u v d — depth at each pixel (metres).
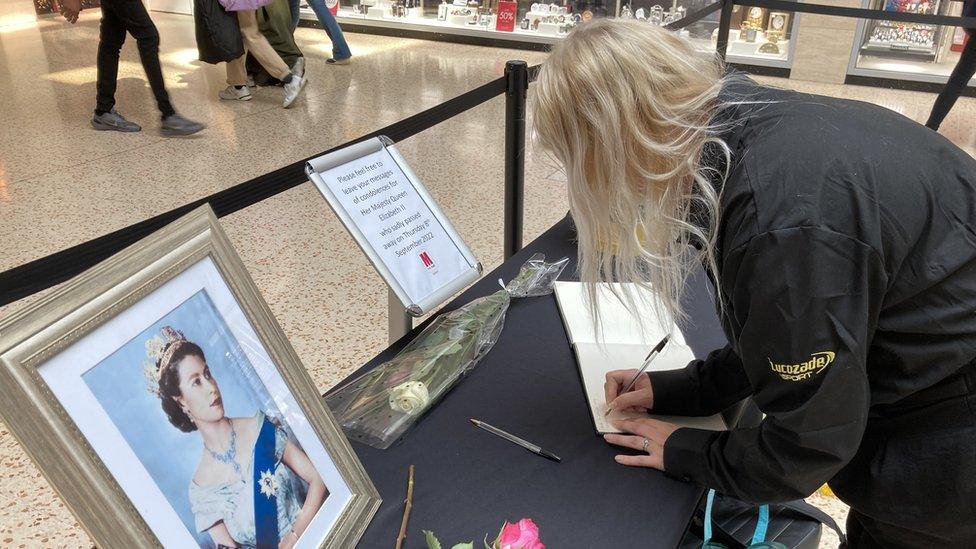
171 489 0.70
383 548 0.89
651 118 0.79
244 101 5.00
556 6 6.95
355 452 1.03
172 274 0.74
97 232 3.10
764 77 5.89
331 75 5.80
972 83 5.35
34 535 1.71
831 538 1.73
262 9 4.73
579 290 1.45
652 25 0.85
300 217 3.30
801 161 0.78
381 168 1.33
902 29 5.65
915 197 0.81
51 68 5.77
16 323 0.60
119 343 0.68
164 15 8.08
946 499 0.96
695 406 1.14
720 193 0.83
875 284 0.79
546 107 0.83
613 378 1.18
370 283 2.79
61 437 0.61
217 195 1.17
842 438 0.83
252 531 0.77
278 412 0.84
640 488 0.99
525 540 0.80
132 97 5.02
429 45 7.07
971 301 0.85
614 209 0.85
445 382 1.17
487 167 3.93
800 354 0.78
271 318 0.85
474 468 1.02
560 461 1.03
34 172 3.71
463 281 1.37
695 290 1.47
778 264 0.77
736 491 0.94
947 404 0.94
